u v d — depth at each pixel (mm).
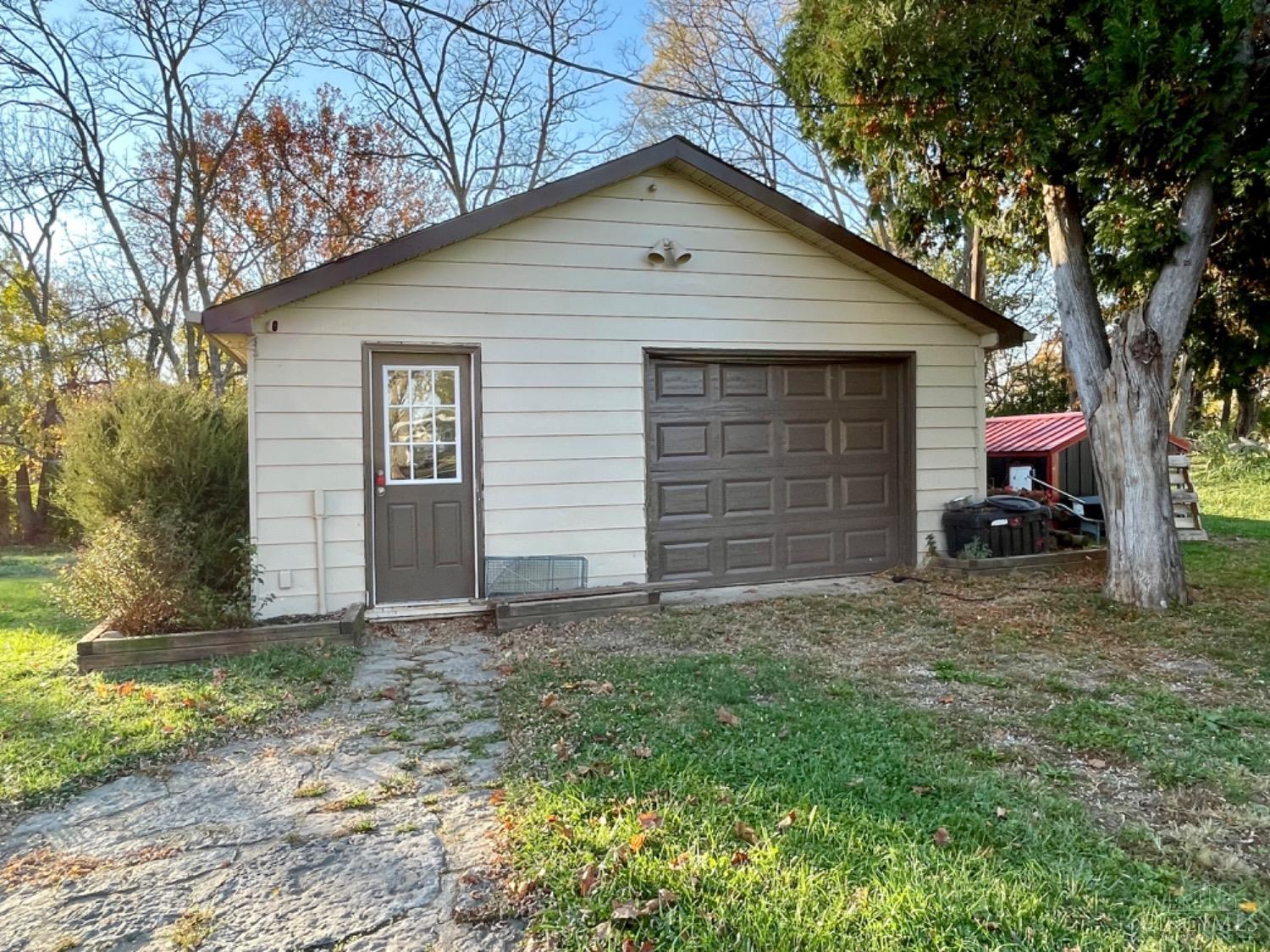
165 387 6535
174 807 2852
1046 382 21219
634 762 3023
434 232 5773
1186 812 2664
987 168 6867
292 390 5672
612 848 2375
